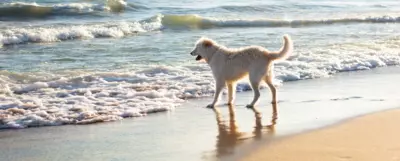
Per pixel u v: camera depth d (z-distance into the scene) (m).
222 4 32.88
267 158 6.15
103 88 10.48
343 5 35.28
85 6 27.67
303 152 6.34
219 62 9.62
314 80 12.01
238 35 20.44
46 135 7.51
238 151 6.52
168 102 9.66
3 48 16.84
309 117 8.40
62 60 14.21
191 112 9.05
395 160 5.88
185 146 6.84
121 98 9.75
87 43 18.06
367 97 10.02
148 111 8.99
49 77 11.62
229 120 8.43
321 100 9.84
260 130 7.66
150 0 33.06
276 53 9.35
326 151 6.34
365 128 7.47
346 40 18.62
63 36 19.39
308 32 21.78
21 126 7.96
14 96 9.79
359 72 13.05
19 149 6.80
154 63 13.63
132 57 14.65
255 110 9.16
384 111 8.60
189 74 12.15
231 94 9.77
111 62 13.80
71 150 6.73
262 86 11.27
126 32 21.33
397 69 13.48
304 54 14.74
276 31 22.34
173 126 8.02
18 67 13.13
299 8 32.88
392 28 24.17
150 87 10.70
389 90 10.73
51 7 26.62
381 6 35.62
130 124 8.14
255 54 9.41
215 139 7.19
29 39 18.50
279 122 8.15
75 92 10.12
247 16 28.38
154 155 6.44
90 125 8.10
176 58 14.43
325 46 16.62
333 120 8.06
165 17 24.48
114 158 6.34
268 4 33.28
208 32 21.95
